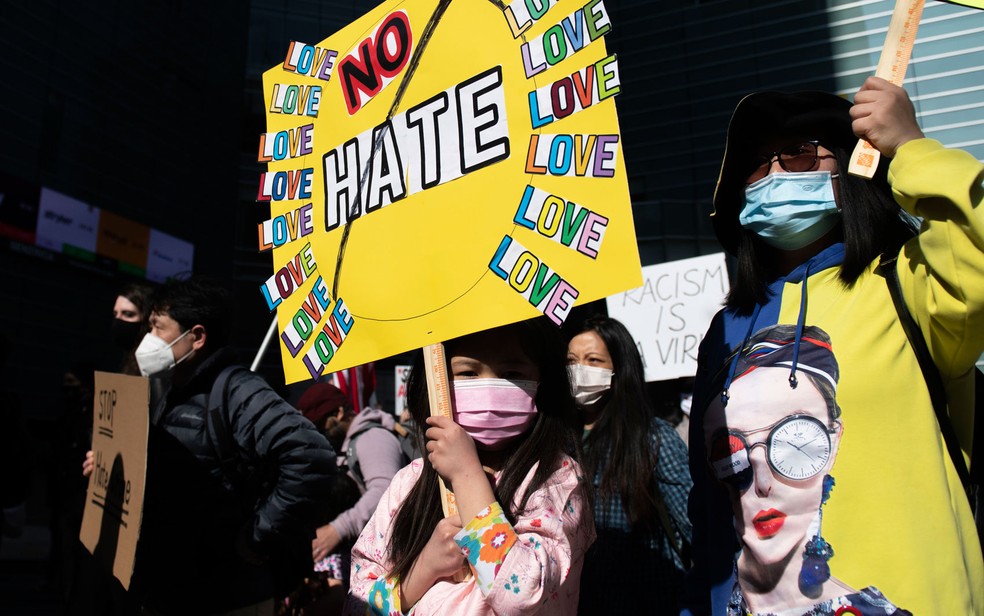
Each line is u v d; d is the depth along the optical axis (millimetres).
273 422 2529
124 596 2432
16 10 18422
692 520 1887
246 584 2570
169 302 2750
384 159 1920
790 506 1518
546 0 1670
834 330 1576
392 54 1957
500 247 1657
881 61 1536
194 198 23000
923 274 1462
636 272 1461
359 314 1881
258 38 25953
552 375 1817
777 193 1699
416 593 1653
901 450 1446
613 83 1547
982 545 1482
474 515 1522
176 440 2590
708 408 1753
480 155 1729
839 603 1421
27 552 12008
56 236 18641
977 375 1596
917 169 1409
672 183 22047
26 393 17750
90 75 20156
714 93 21859
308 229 2078
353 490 3811
